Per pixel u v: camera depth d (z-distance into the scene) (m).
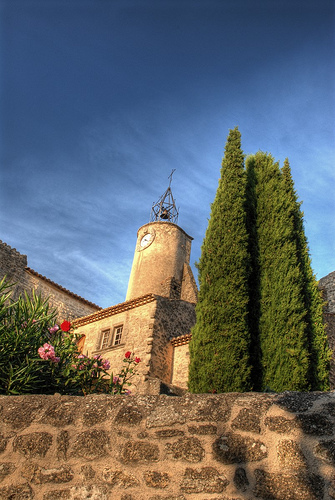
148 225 27.80
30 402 4.16
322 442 3.14
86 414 3.91
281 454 3.20
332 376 12.29
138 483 3.39
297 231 9.64
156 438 3.60
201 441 3.48
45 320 6.59
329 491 2.92
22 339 5.93
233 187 9.92
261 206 9.98
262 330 8.26
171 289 21.55
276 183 10.16
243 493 3.14
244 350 7.75
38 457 3.72
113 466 3.53
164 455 3.49
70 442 3.75
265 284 8.74
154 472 3.42
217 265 8.86
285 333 7.95
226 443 3.41
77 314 22.95
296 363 7.57
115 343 16.78
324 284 22.42
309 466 3.08
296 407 3.42
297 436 3.25
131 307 17.08
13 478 3.66
